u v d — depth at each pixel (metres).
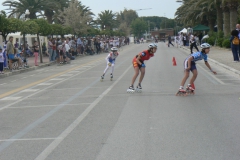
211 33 48.00
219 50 36.00
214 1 39.25
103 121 8.30
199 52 11.19
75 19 49.47
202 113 8.81
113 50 15.83
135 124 7.89
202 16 51.44
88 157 5.79
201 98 10.87
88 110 9.65
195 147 6.12
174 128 7.45
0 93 14.01
